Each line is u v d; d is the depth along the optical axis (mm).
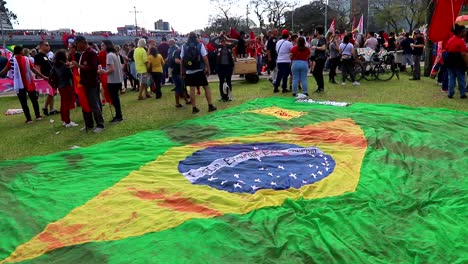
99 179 5301
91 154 6449
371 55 16156
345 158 5848
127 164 5875
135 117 10164
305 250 3434
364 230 3785
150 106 11766
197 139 7238
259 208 4223
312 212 4098
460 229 3764
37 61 11203
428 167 5547
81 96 8711
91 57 8430
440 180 5082
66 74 9219
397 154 6078
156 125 9148
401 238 3639
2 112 12602
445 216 4031
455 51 10750
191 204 4395
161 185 4988
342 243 3518
